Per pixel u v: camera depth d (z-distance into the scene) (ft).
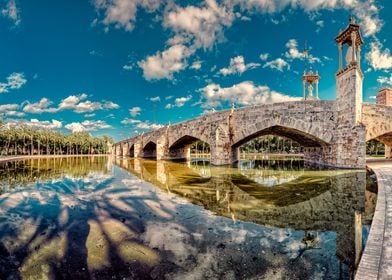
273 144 291.79
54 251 22.68
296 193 48.34
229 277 17.81
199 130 120.88
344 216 32.68
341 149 81.76
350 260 20.24
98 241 24.84
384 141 109.50
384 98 126.72
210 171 89.45
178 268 19.24
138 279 17.78
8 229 28.55
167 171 91.50
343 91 81.20
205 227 28.68
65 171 96.43
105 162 161.68
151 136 179.42
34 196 47.01
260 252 21.97
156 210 36.17
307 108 87.71
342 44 85.81
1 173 89.66
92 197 45.50
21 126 283.38
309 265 19.43
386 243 19.51
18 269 19.60
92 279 17.90
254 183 61.46
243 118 102.32
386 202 31.86
